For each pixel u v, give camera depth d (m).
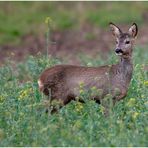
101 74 16.11
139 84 17.45
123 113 15.34
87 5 38.56
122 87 16.20
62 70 16.20
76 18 36.53
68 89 16.11
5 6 38.25
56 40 32.81
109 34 33.53
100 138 13.85
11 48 31.66
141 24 35.03
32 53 27.69
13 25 35.44
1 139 14.23
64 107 15.80
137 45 28.91
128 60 16.33
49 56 19.12
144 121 14.82
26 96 16.16
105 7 38.03
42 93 16.31
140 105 16.02
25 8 38.09
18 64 24.11
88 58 25.20
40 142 13.67
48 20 18.78
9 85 18.03
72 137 13.64
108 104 15.75
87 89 16.06
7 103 15.92
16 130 14.51
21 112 15.13
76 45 31.75
